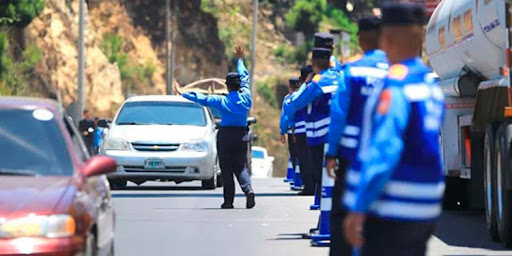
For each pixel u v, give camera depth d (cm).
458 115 2645
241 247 2141
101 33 11756
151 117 4034
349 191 970
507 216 2019
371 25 1521
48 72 9406
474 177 2456
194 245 2181
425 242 980
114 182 4041
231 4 14162
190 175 3900
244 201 3372
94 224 1448
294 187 4044
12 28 9131
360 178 934
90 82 10300
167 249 2119
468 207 2916
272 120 12850
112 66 10562
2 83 8400
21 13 8319
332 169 1502
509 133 2005
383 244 967
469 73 2567
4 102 1580
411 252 973
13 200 1370
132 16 12225
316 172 2116
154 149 3891
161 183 4581
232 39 13562
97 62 10406
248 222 2656
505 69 2081
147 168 3881
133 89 11512
